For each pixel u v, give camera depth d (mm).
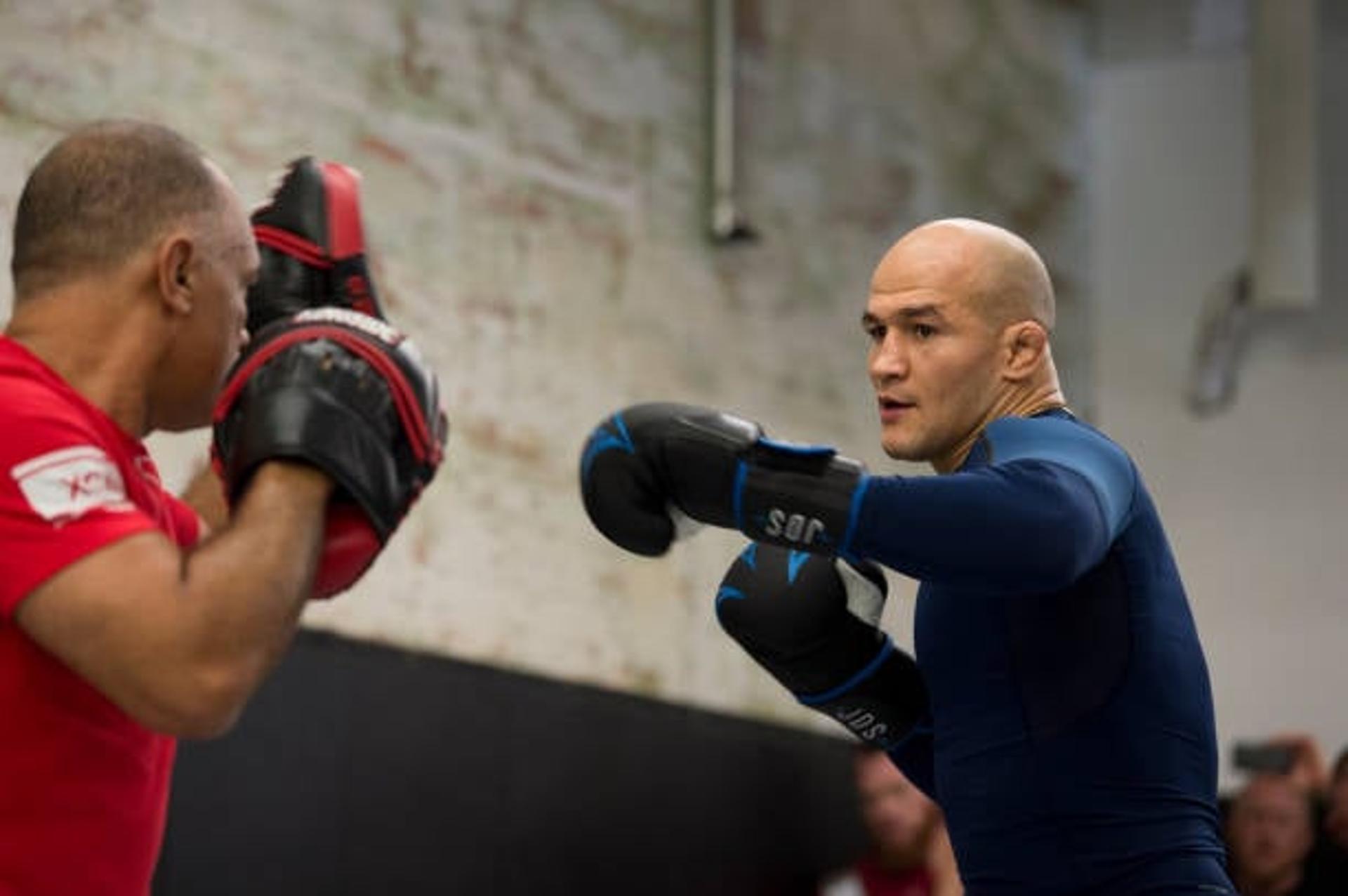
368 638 8781
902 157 11984
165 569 3387
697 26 11062
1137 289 12797
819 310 11383
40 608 3391
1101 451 3967
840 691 4523
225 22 8797
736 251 10977
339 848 8406
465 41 9797
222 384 3852
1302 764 10367
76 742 3541
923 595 4191
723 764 10203
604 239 10312
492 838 9055
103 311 3709
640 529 3939
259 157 8820
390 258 9273
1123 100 13078
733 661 10508
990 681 4016
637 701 9883
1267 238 12164
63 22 8211
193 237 3758
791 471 3812
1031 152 12688
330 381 3609
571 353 10023
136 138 3783
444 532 9250
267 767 8180
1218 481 12453
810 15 11617
